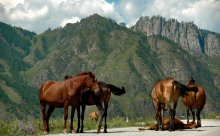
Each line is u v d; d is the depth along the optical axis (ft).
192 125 75.46
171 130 65.98
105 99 67.05
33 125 70.13
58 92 64.69
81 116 67.15
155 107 69.36
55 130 72.64
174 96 66.49
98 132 64.44
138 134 58.49
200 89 81.41
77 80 64.39
